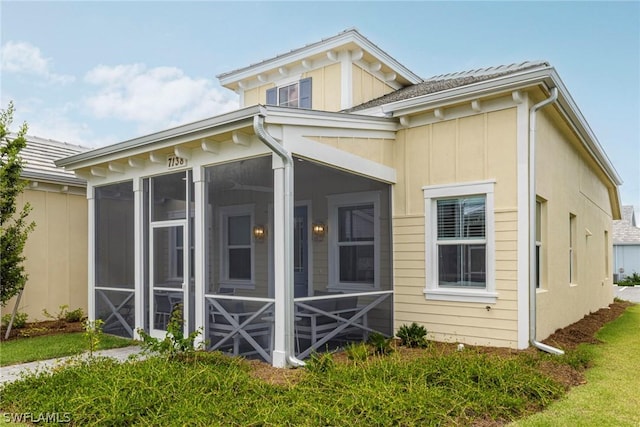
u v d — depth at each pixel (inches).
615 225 1181.1
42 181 405.4
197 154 282.0
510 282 259.8
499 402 171.2
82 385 188.1
